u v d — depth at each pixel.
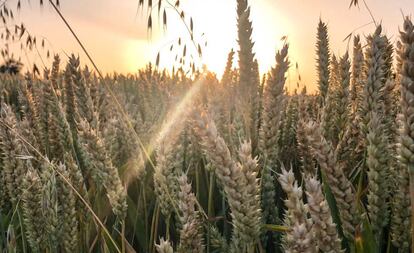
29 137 0.48
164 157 0.36
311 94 0.67
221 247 0.37
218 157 0.26
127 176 0.48
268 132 0.39
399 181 0.30
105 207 0.44
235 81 0.52
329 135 0.45
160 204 0.37
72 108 0.60
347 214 0.27
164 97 0.70
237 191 0.26
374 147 0.29
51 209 0.35
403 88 0.22
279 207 0.46
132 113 0.72
